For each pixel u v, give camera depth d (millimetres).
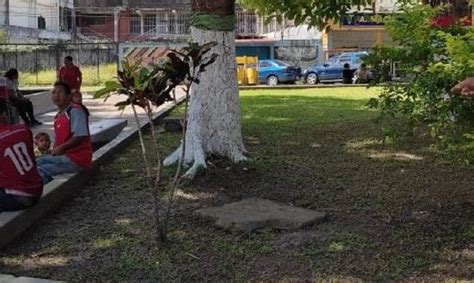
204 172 7012
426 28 5863
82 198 6355
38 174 5375
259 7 9859
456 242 4906
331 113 14414
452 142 5414
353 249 4777
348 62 31422
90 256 4727
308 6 9320
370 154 8648
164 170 7309
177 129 11281
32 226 5340
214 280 4273
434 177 7172
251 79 31172
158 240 4926
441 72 5086
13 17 44938
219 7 7379
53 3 49688
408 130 5828
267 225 5262
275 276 4312
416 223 5398
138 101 4816
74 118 6520
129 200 6250
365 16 9156
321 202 6109
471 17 6426
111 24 55125
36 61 32094
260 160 7711
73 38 50062
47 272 4422
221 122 7457
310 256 4652
